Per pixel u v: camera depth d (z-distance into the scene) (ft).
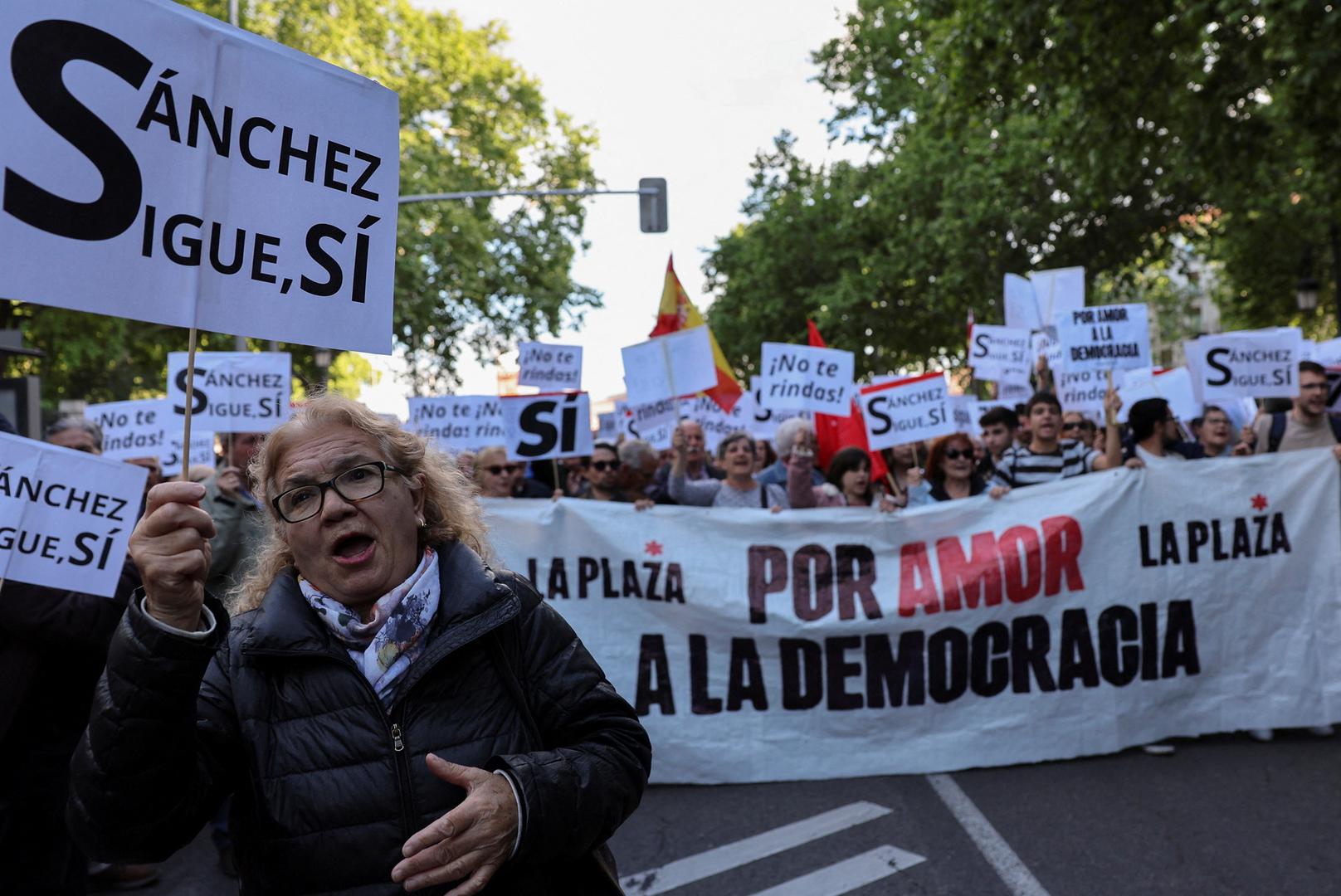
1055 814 16.44
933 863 14.75
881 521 20.04
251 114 6.41
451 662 6.26
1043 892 13.55
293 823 5.96
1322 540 20.24
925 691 19.62
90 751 5.52
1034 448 23.49
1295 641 20.12
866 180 92.43
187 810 5.81
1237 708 20.01
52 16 5.76
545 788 5.88
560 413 24.14
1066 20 43.24
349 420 6.63
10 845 9.75
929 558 19.97
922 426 23.68
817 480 28.45
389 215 6.93
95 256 5.86
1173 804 16.58
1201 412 33.47
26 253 5.66
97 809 5.53
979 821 16.33
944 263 86.53
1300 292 70.79
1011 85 48.62
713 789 19.15
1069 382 26.86
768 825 16.83
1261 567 20.21
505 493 24.03
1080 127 48.91
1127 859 14.43
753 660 19.74
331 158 6.71
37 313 71.41
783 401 28.48
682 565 19.95
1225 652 20.07
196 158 6.22
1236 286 94.38
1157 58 45.52
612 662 19.77
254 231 6.42
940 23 51.55
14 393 27.12
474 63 91.04
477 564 6.50
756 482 24.89
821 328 95.20
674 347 26.03
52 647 9.89
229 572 18.17
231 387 24.08
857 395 29.14
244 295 6.37
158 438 26.09
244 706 6.13
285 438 6.49
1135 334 26.63
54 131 5.75
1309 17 37.24
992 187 78.48
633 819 17.53
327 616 6.27
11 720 9.70
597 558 19.99
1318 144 43.68
